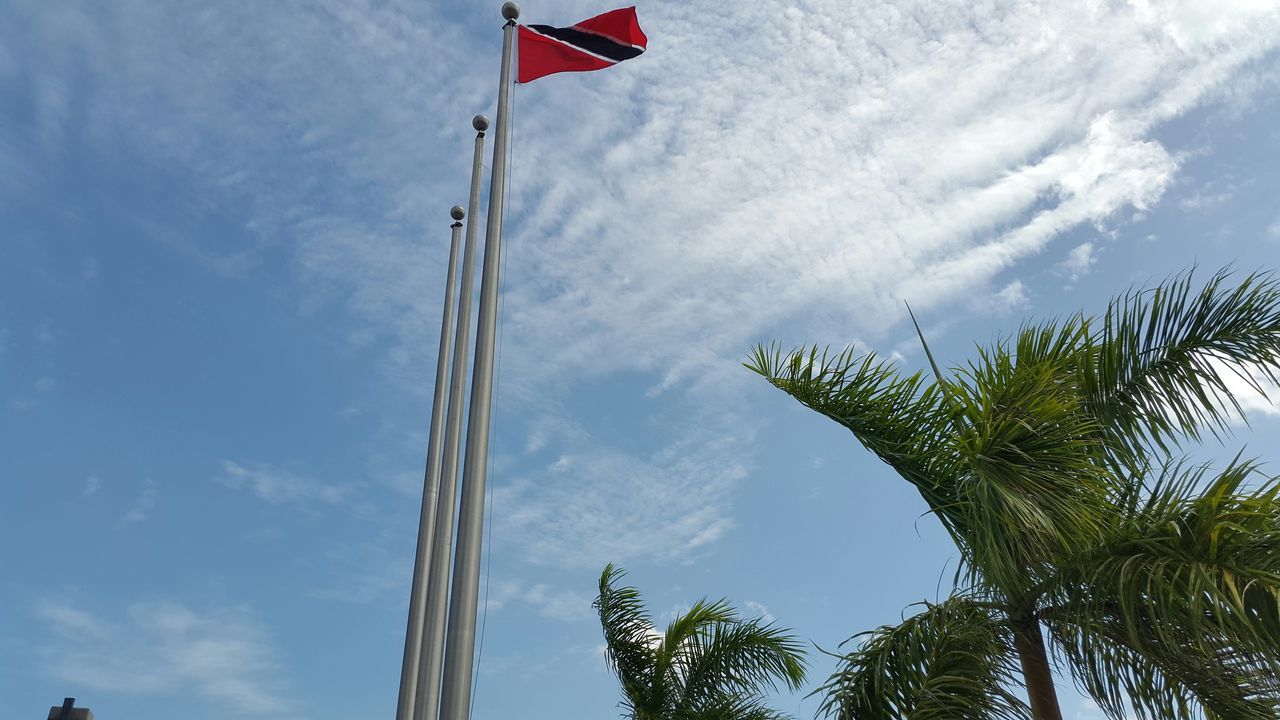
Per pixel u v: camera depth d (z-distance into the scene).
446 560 9.30
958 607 6.38
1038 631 6.31
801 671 10.84
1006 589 5.74
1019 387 6.27
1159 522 5.54
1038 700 6.11
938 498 6.82
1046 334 7.22
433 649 8.78
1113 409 7.11
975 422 6.21
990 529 5.66
